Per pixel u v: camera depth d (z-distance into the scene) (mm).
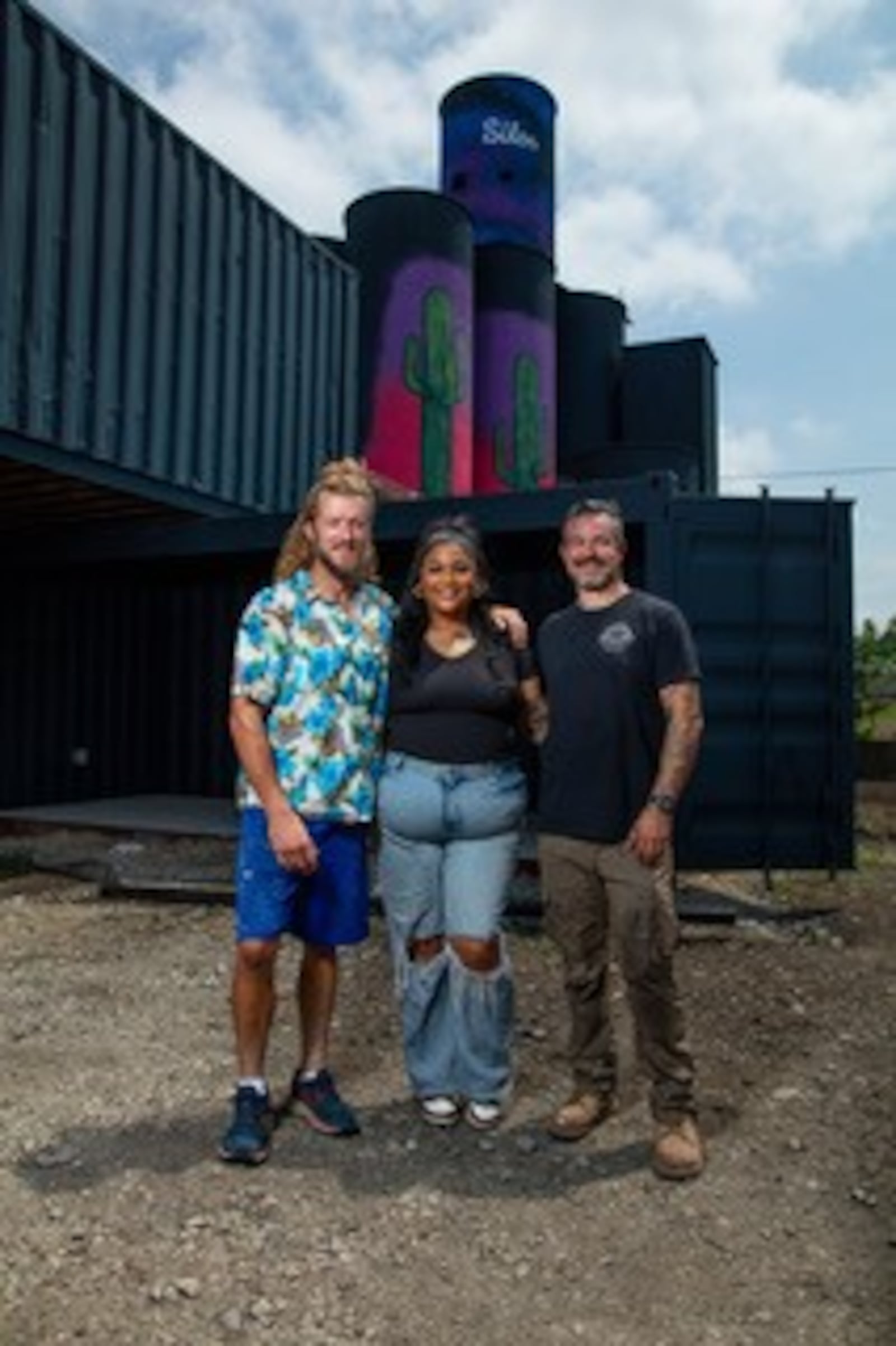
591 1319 2178
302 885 2988
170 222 8461
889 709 16625
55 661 10312
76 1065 3654
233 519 8461
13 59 6828
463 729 2955
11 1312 2197
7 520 9469
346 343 11328
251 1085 2963
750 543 6434
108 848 8297
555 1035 4012
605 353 21766
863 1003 4449
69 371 7355
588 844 2889
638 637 2850
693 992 4570
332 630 2928
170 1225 2557
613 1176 2820
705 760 6312
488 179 21266
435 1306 2227
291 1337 2119
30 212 7012
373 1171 2848
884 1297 2252
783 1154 2965
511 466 18672
